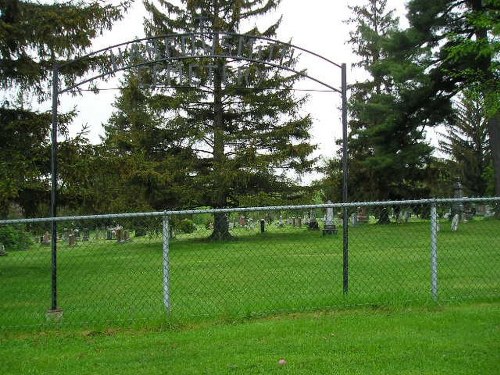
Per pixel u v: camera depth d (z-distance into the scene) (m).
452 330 6.08
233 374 4.93
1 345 6.12
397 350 5.43
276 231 14.53
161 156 27.86
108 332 6.56
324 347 5.59
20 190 15.14
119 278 11.14
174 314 7.14
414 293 7.93
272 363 5.15
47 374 5.07
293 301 7.62
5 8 15.20
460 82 28.27
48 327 6.82
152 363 5.29
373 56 43.59
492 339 5.67
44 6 15.89
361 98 43.22
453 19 26.72
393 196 39.28
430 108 29.39
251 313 7.12
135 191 25.00
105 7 16.19
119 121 34.62
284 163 27.88
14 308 8.35
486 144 53.91
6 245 18.19
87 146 16.14
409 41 26.97
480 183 52.78
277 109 27.78
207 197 27.45
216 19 27.09
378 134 29.67
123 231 21.38
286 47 13.02
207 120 29.16
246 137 27.33
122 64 9.20
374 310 7.23
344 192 8.44
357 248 13.80
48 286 10.71
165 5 27.92
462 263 11.19
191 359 5.36
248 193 28.17
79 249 13.59
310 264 11.46
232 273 10.67
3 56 15.48
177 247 15.01
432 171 38.38
